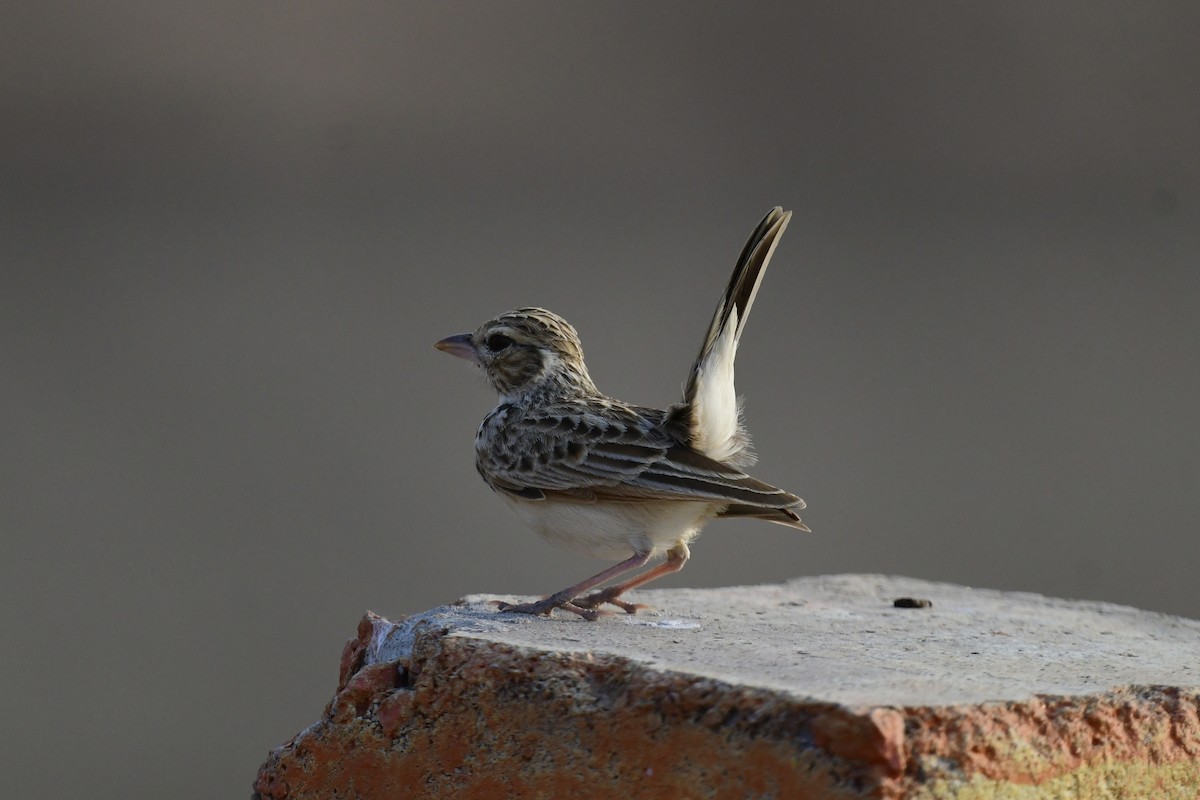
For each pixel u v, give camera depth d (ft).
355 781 31.81
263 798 32.91
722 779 27.20
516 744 30.07
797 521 40.19
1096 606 44.86
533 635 33.12
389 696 31.81
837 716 25.77
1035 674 31.12
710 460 39.47
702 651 31.83
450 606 39.63
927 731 26.02
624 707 28.78
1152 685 29.94
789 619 39.58
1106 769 28.35
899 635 36.81
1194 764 29.60
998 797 26.61
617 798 28.68
